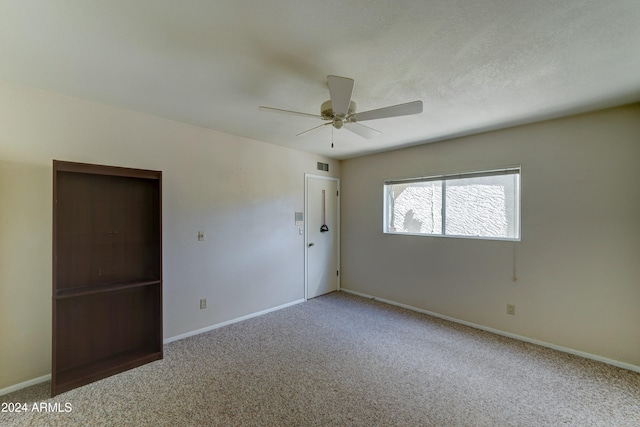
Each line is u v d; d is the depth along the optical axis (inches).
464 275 139.9
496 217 132.0
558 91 88.3
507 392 86.4
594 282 105.0
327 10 54.0
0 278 84.4
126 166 107.1
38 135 90.0
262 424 73.1
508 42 63.6
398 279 167.3
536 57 69.6
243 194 144.1
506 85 84.7
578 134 107.7
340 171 199.3
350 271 194.4
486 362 103.7
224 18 56.5
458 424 73.5
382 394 85.4
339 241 199.5
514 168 123.3
